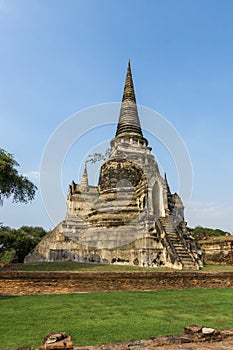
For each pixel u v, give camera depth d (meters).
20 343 7.05
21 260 37.94
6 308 10.97
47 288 14.79
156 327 8.43
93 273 15.62
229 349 6.17
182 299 13.16
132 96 37.00
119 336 7.60
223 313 10.32
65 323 8.82
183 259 22.47
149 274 16.48
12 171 19.77
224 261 29.62
